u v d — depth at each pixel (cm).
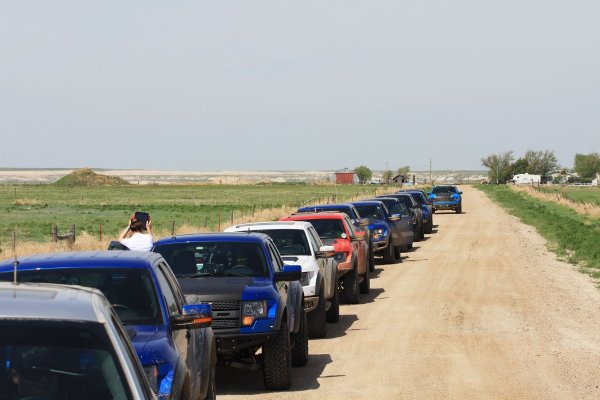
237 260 1723
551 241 5222
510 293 2984
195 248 1753
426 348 2025
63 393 658
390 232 4053
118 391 660
